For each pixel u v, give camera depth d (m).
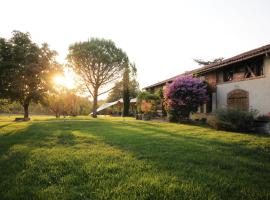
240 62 14.79
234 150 6.64
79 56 33.09
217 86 17.22
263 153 6.40
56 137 9.03
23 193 3.33
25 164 4.88
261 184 3.83
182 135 9.73
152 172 4.34
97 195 3.22
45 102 25.67
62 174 4.25
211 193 3.33
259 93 13.17
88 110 56.66
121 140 8.26
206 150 6.54
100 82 35.66
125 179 3.92
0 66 17.30
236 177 4.18
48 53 23.58
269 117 11.34
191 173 4.31
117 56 34.25
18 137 9.11
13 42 19.83
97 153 5.99
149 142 7.82
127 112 38.78
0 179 3.96
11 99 19.50
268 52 11.87
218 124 11.84
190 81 16.91
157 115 24.92
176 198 3.15
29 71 19.50
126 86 37.50
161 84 27.97
